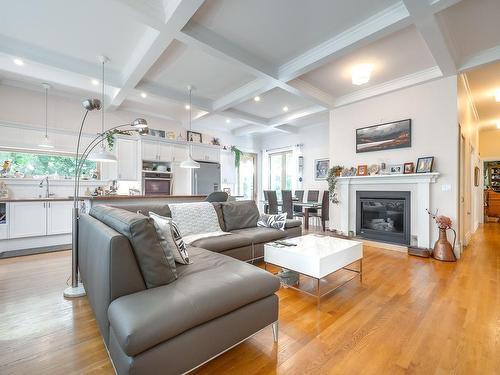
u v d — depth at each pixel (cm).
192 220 315
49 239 427
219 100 500
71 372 137
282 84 389
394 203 427
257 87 416
